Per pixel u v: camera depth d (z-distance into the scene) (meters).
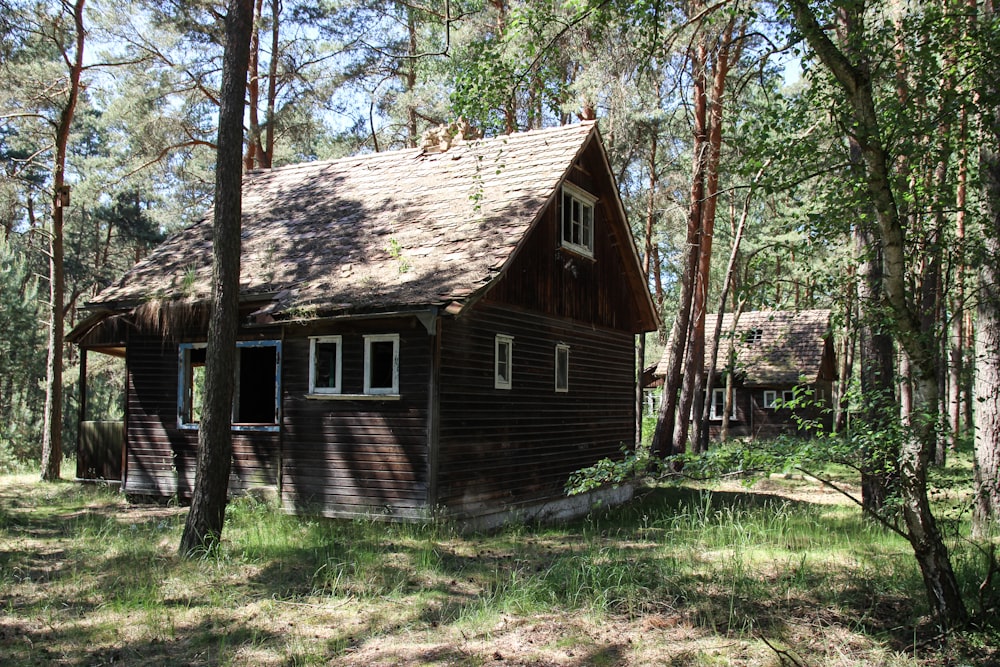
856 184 6.94
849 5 6.27
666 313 45.28
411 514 11.88
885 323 6.76
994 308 9.90
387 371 12.81
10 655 6.28
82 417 16.52
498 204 13.85
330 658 6.27
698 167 20.06
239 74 9.95
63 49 19.02
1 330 23.41
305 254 14.16
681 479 6.64
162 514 13.11
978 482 10.06
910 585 7.97
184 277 14.63
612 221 17.61
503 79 8.35
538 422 14.68
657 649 6.34
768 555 9.84
